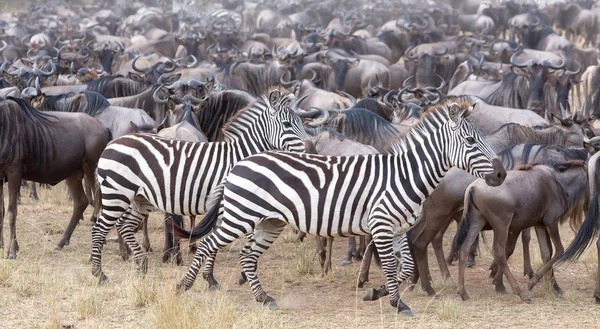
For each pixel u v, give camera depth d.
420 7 100.19
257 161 14.98
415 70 55.94
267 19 97.56
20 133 19.14
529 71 37.91
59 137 20.02
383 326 14.34
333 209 14.71
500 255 16.56
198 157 16.20
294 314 15.17
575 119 22.00
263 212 14.87
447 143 14.62
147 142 16.38
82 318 14.62
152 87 27.55
